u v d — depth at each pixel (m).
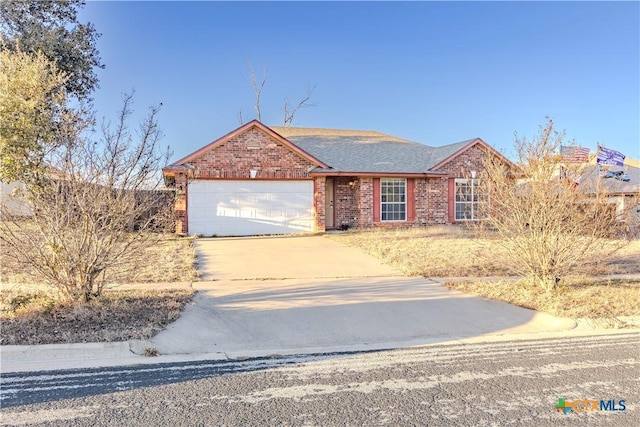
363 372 4.59
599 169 9.12
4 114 7.66
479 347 5.58
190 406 3.68
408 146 24.27
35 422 3.35
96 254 6.56
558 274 8.43
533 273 8.65
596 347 5.58
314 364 4.85
